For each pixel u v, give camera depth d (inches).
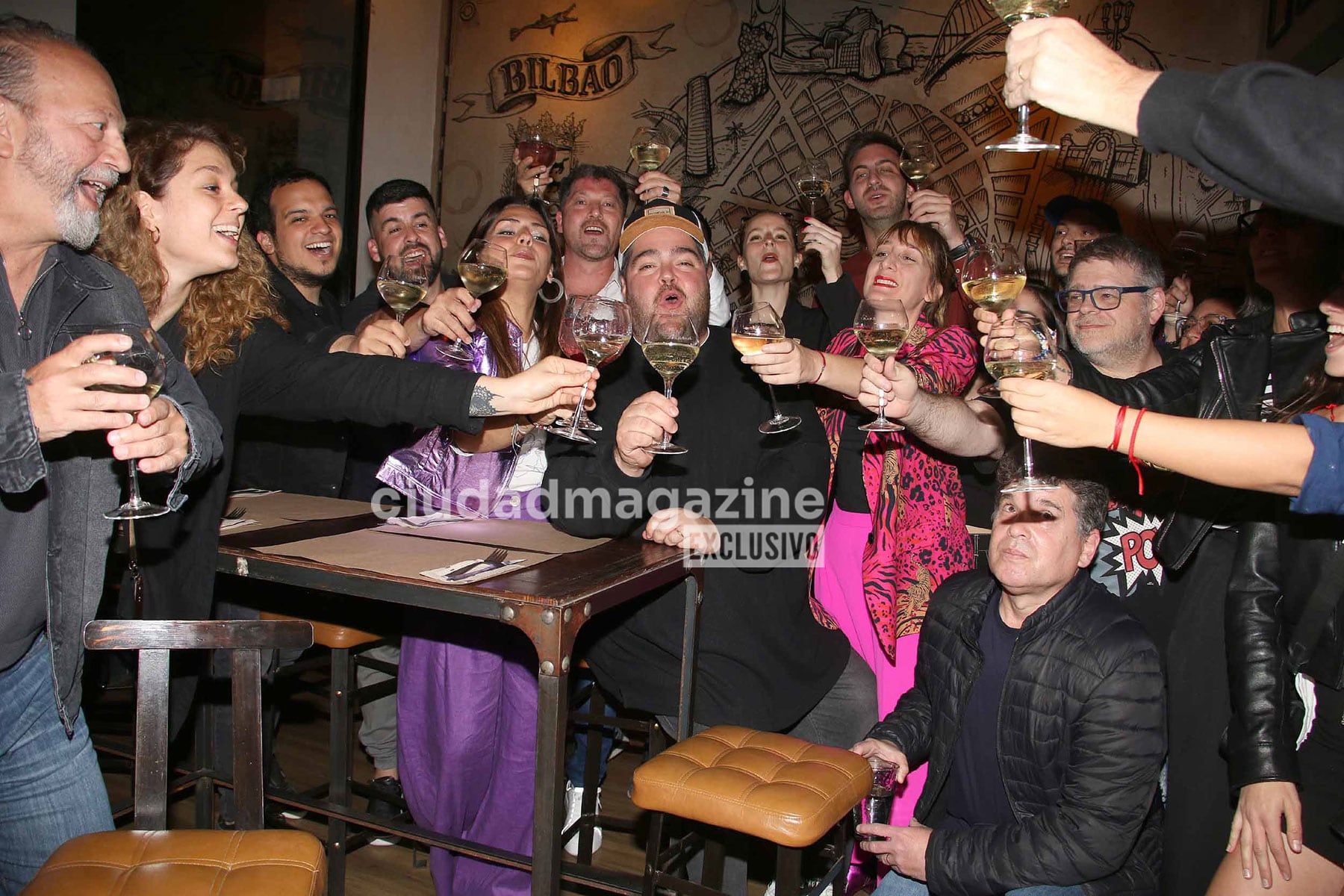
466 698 86.0
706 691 82.3
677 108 199.9
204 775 90.0
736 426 85.6
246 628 59.8
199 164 65.7
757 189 193.0
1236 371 70.9
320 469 105.7
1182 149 44.3
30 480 47.6
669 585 82.8
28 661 59.9
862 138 135.9
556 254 98.1
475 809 90.9
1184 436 49.3
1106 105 46.0
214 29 175.9
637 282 85.4
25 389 46.7
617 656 85.9
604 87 206.5
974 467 94.0
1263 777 62.4
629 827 95.8
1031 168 171.3
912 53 179.2
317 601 90.2
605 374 87.0
